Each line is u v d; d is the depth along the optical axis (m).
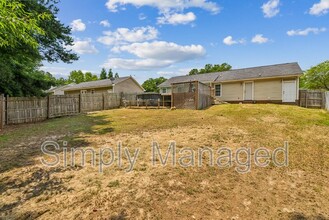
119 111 15.27
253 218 2.65
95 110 17.41
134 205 2.82
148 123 9.26
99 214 2.61
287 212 2.81
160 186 3.37
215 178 3.74
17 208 2.72
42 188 3.27
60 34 9.34
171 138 6.39
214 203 2.96
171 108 14.39
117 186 3.34
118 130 7.83
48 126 9.38
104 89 27.50
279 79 15.81
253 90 17.08
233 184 3.55
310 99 14.91
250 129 7.69
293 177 3.92
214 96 18.38
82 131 7.82
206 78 20.48
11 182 3.48
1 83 10.56
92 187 3.29
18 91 11.62
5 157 4.77
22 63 11.21
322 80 22.17
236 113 11.30
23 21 3.56
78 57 10.54
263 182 3.68
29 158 4.69
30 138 6.79
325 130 7.58
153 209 2.75
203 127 8.06
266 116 10.23
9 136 7.17
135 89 30.73
